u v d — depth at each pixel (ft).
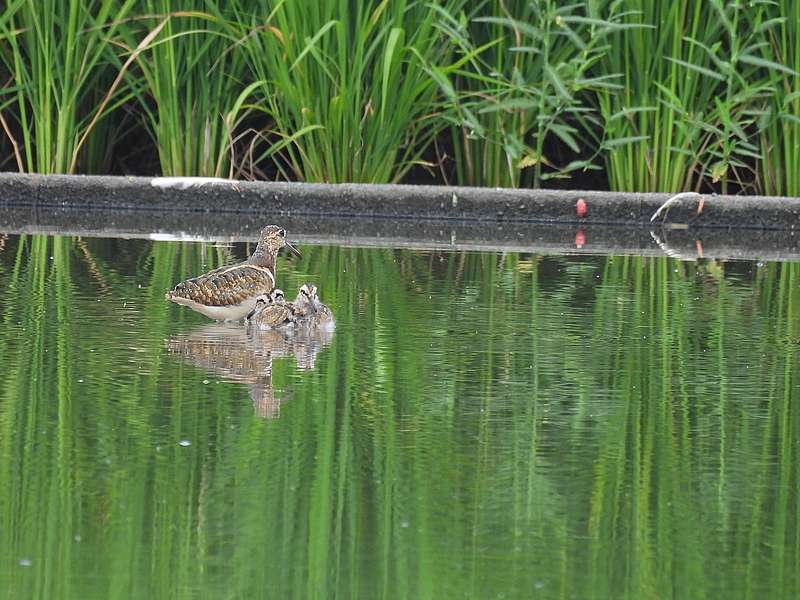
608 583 24.61
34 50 76.13
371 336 43.73
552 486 29.48
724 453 31.99
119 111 84.38
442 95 77.92
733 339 44.52
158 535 26.11
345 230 70.13
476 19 72.13
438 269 57.67
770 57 73.72
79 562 24.82
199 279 45.55
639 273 57.98
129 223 70.79
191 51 75.56
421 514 27.66
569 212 74.74
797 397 37.04
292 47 72.79
